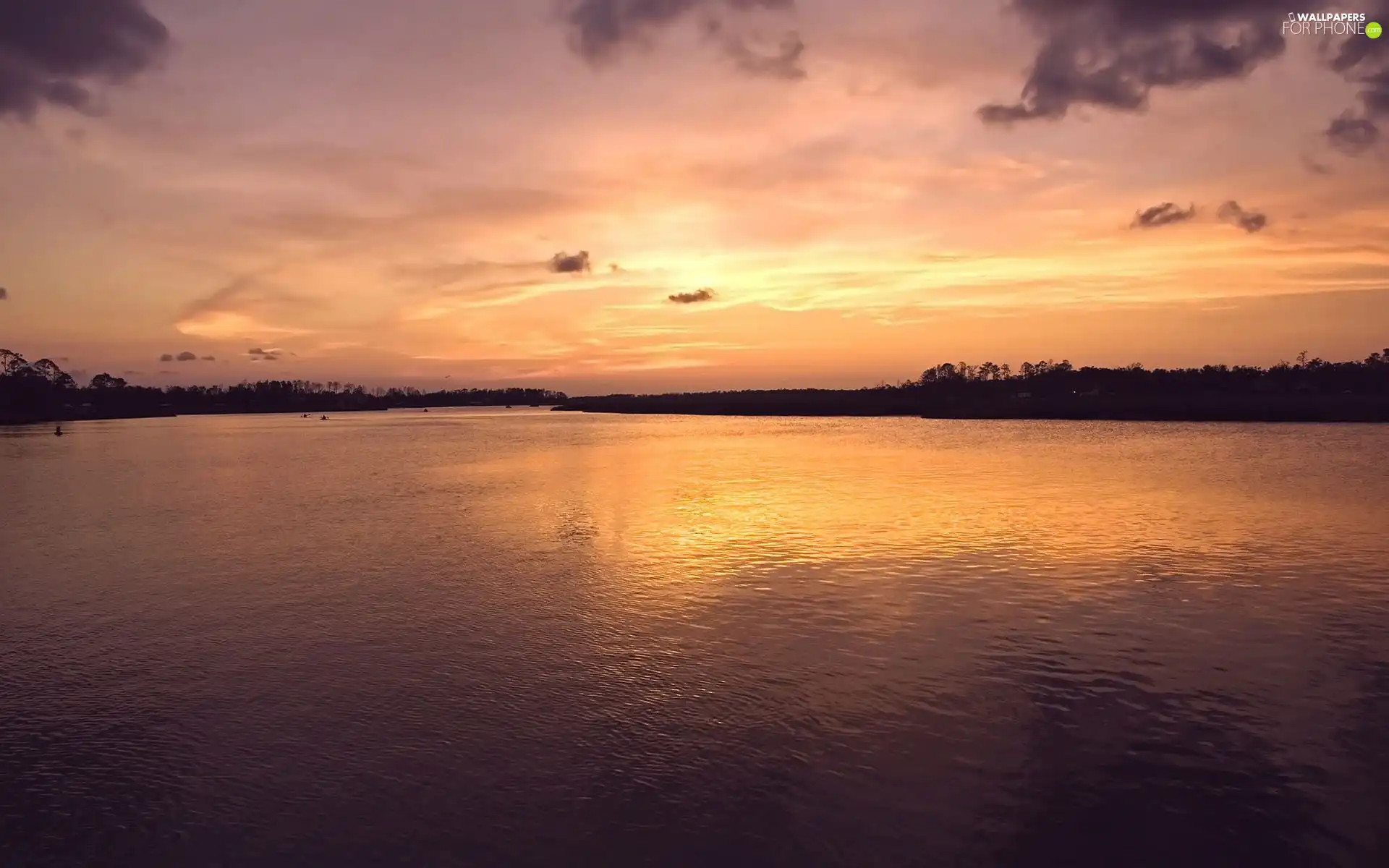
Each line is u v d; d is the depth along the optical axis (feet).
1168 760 29.89
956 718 33.58
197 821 27.20
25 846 25.93
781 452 174.19
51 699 37.40
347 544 73.10
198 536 79.00
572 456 175.73
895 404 489.67
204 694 37.73
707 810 27.17
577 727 33.40
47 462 174.29
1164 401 357.20
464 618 48.47
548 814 27.12
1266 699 34.83
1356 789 27.68
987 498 94.07
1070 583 53.88
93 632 47.50
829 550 65.46
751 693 36.42
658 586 54.90
